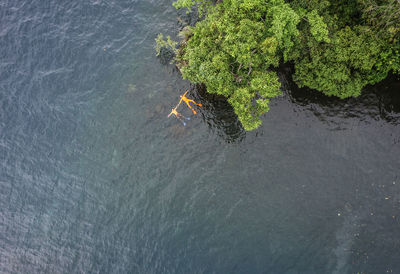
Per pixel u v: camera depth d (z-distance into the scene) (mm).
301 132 29484
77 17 37375
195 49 25734
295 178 27875
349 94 28203
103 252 27031
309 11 26266
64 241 27781
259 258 25328
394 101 29312
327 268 24672
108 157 30406
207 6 31031
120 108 32188
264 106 25438
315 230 25906
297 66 28500
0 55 36000
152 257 26312
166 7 36531
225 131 30188
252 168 28578
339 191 27078
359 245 25141
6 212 29281
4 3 38906
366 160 27922
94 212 28516
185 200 27984
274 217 26625
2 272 27312
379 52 26250
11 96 33969
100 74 34031
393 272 24078
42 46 36031
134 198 28609
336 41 25734
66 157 30922
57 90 33812
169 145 30203
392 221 25625
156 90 32438
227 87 25812
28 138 32031
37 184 30156
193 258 25828
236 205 27375
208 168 29000
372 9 25328
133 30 35906
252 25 23766
